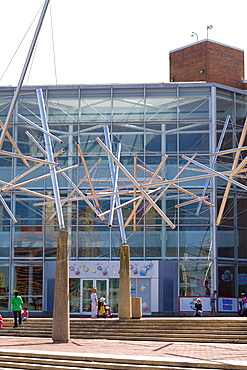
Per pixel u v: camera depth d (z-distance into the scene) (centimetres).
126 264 3378
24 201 4816
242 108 4972
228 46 5528
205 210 4672
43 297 4703
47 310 4684
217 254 4666
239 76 5562
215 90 4866
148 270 4619
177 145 4825
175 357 2038
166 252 4716
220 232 4728
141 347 2455
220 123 4856
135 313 3331
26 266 4750
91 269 4647
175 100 4888
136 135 4872
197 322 3075
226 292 4675
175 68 5666
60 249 2683
